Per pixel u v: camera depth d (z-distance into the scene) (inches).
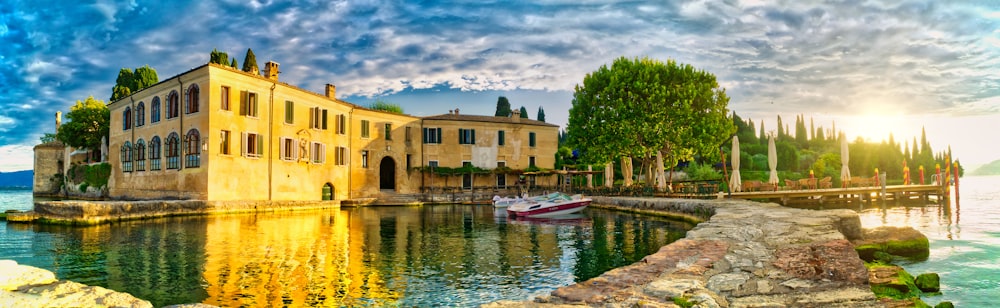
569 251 725.3
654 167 1835.6
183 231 930.7
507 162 2288.4
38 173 2337.6
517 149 2315.5
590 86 1809.8
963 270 563.8
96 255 668.7
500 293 484.4
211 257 657.0
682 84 1727.4
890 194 1902.1
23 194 3011.8
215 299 458.3
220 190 1358.3
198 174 1350.9
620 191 1726.1
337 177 1834.4
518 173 2213.3
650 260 401.4
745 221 674.2
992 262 608.7
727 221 678.5
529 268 600.4
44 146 2353.6
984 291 469.4
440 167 2154.3
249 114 1454.2
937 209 1598.2
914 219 1245.7
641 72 1689.2
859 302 305.9
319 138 1740.9
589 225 1095.6
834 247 459.8
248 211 1392.7
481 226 1086.4
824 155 3248.0
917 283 463.5
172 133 1445.6
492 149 2263.8
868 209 1606.8
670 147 1715.1
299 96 1651.1
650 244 790.5
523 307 281.4
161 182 1481.3
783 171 3127.5
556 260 653.3
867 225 1111.6
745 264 392.2
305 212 1486.2
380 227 1051.9
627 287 322.0
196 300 454.0
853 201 1833.2
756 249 450.3
